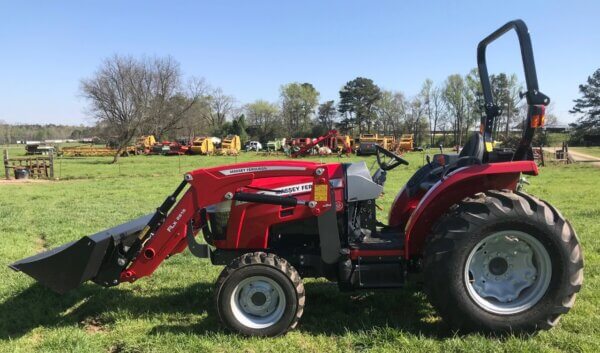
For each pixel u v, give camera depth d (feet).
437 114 251.80
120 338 13.00
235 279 12.59
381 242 13.60
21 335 13.56
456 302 12.01
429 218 13.07
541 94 12.16
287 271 12.55
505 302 12.32
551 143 212.23
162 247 13.87
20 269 13.57
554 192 46.42
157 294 16.71
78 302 16.19
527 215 11.89
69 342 12.81
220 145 187.93
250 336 12.56
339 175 13.66
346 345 12.16
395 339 12.16
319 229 13.28
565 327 12.81
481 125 14.84
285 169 13.46
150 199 45.14
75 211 36.70
